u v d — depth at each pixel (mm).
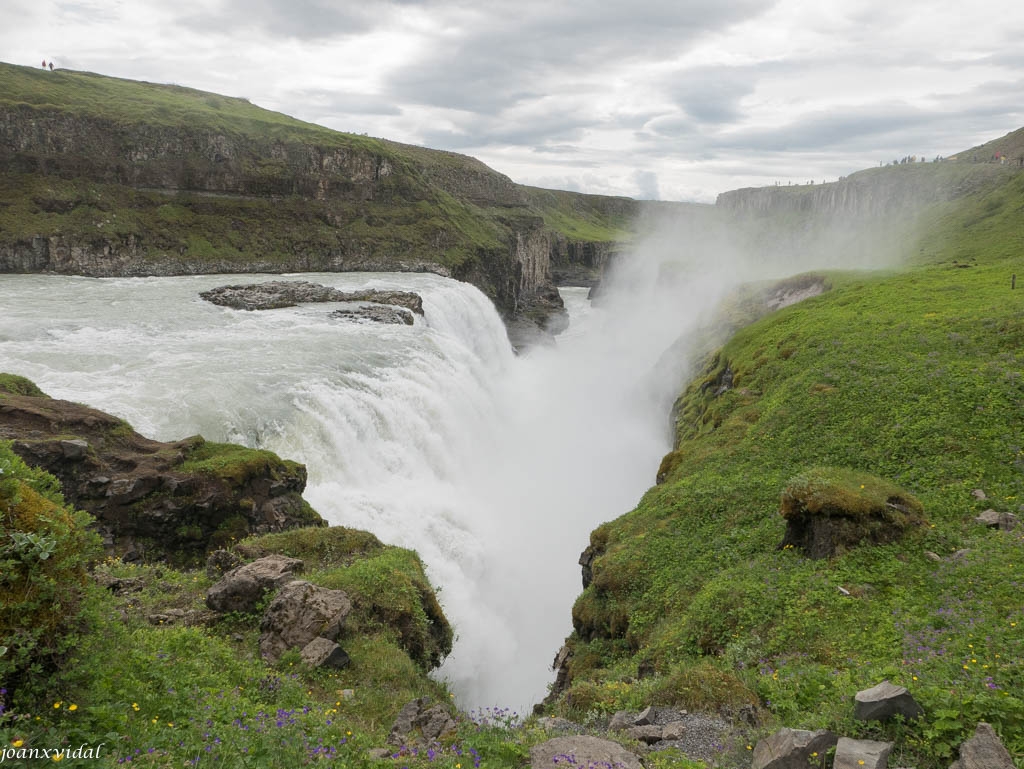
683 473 31641
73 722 6844
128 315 59469
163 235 107438
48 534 7633
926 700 8414
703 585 19953
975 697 8227
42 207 97812
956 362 31719
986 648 10922
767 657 14180
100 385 36156
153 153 114062
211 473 26203
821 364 36812
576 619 24859
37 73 119062
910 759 7703
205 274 104688
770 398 36250
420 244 131750
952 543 17688
